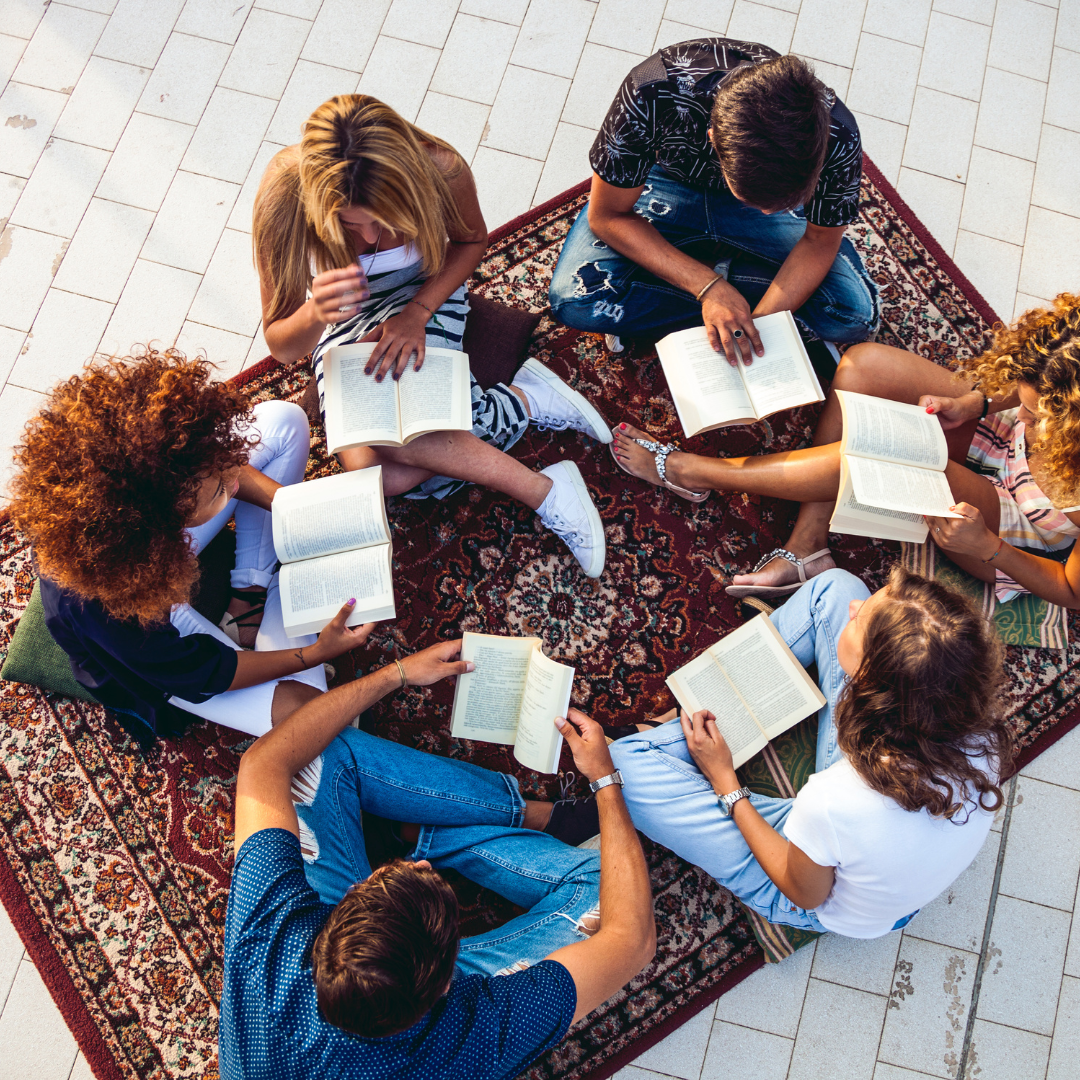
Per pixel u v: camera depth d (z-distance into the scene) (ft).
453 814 6.46
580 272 7.18
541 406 7.43
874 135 8.54
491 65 8.68
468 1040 4.13
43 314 8.18
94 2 8.75
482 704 6.57
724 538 7.63
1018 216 8.40
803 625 6.64
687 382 6.52
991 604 7.10
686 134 6.18
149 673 5.66
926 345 8.05
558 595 7.56
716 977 6.73
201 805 7.17
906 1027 6.68
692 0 8.69
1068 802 7.08
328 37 8.71
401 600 7.57
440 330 6.81
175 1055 6.73
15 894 7.02
